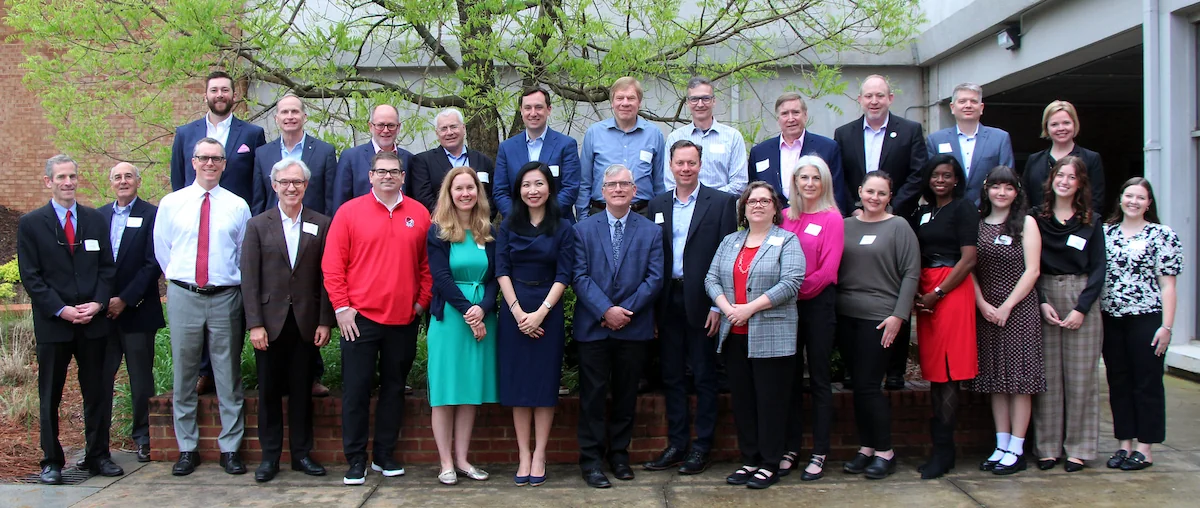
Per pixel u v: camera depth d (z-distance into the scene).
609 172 4.29
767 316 4.09
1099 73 9.45
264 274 4.31
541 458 4.30
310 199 4.89
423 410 4.63
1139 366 4.28
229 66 5.84
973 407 4.69
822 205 4.32
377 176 4.22
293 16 5.76
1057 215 4.38
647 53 5.85
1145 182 4.34
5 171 12.56
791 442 4.43
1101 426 5.09
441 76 7.27
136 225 4.64
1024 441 4.62
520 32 5.83
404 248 4.30
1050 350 4.36
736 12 6.28
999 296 4.29
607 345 4.29
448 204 4.25
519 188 4.27
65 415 5.60
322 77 5.61
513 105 5.95
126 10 5.49
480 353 4.29
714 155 4.90
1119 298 4.31
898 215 4.65
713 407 4.46
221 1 5.12
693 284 4.38
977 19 8.59
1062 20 7.64
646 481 4.30
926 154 4.79
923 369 4.35
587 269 4.30
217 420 4.64
